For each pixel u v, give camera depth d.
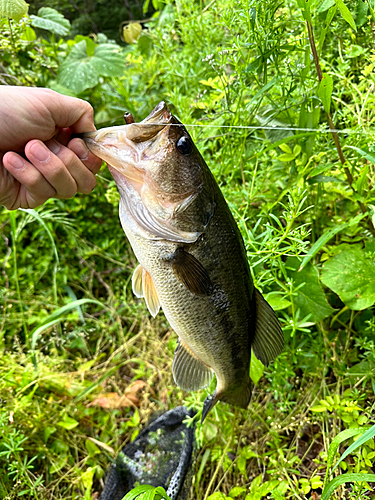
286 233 0.37
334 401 0.42
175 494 0.41
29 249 0.71
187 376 0.39
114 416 0.54
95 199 0.73
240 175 0.54
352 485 0.36
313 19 0.41
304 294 0.44
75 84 0.69
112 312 0.65
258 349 0.38
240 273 0.35
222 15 0.42
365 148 0.40
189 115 0.48
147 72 0.70
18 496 0.43
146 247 0.33
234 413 0.45
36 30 0.83
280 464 0.41
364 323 0.46
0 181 0.32
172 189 0.31
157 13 0.73
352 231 0.46
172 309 0.34
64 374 0.55
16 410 0.47
